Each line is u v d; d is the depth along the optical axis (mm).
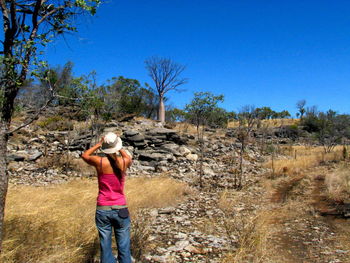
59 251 4207
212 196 10234
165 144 20391
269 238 5797
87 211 6484
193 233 6031
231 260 4531
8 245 4145
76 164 14438
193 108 14047
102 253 3422
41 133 19234
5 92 3389
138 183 10836
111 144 3486
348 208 8047
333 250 5207
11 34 3449
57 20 3688
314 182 13328
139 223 5797
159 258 4625
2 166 3375
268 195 10695
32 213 5672
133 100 32375
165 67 36562
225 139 27438
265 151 25672
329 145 28078
